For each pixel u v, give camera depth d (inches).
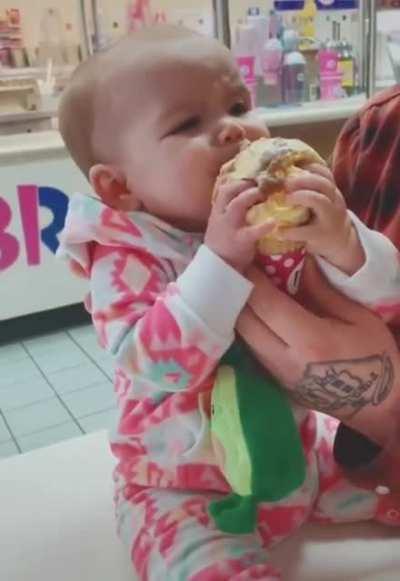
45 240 101.4
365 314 23.1
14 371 98.0
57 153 98.1
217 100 25.2
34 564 28.8
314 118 105.4
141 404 27.1
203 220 26.4
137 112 25.4
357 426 25.0
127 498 28.0
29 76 108.8
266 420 22.7
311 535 28.3
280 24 113.7
